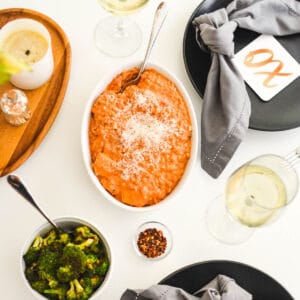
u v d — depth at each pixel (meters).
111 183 0.87
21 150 0.91
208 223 0.92
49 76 0.95
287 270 0.91
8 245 0.88
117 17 1.03
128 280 0.88
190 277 0.85
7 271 0.87
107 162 0.87
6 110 0.88
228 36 0.94
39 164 0.92
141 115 0.90
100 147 0.89
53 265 0.80
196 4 1.04
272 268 0.91
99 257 0.84
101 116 0.89
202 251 0.91
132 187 0.87
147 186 0.87
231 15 1.00
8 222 0.89
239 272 0.86
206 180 0.94
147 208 0.86
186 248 0.91
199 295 0.84
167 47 1.01
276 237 0.92
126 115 0.90
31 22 0.91
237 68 0.95
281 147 0.97
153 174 0.88
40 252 0.82
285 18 1.00
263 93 0.97
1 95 0.94
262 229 0.93
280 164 0.87
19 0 1.02
